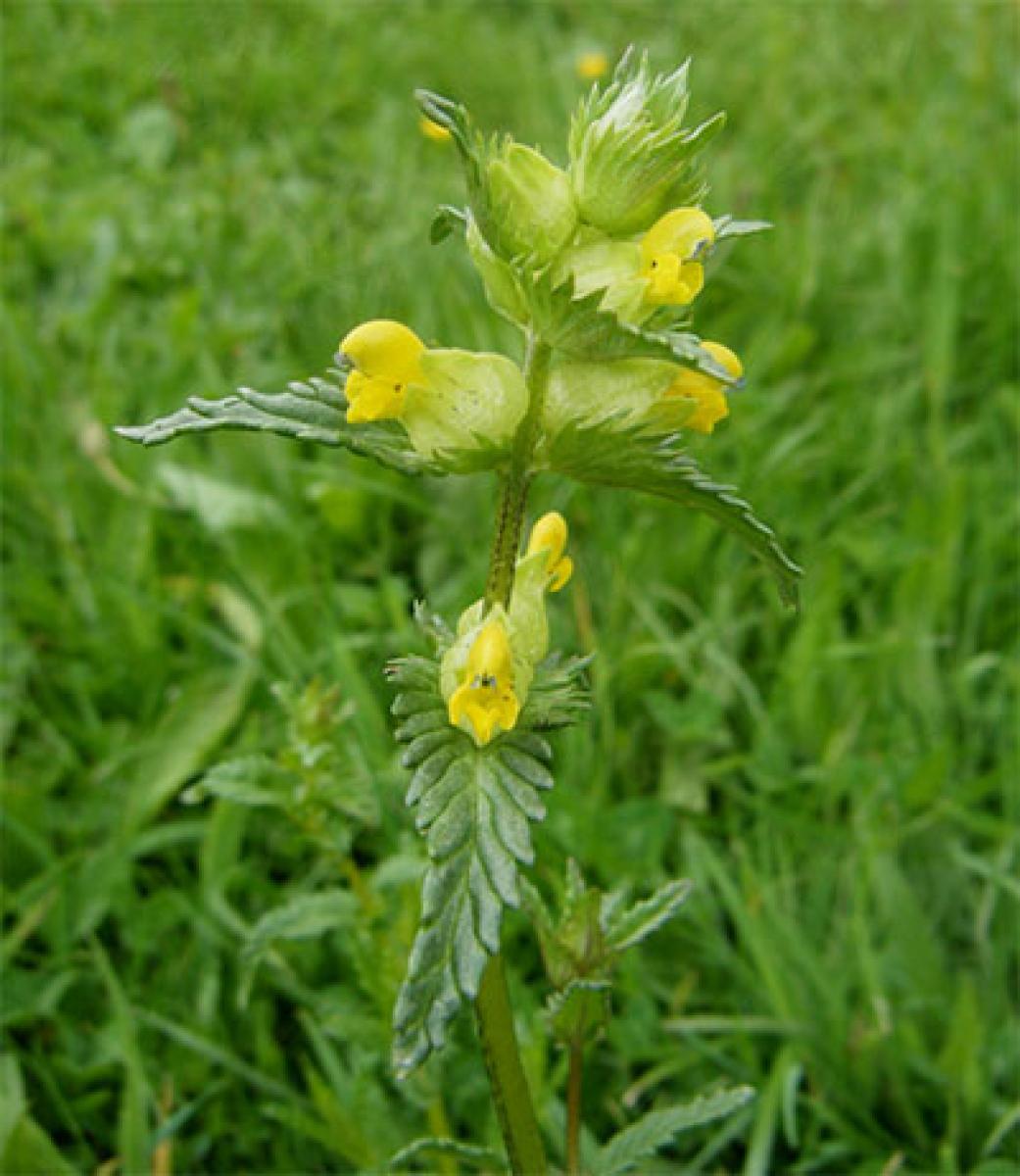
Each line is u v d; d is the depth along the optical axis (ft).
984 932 0.80
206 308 1.29
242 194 1.50
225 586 0.99
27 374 1.14
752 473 1.05
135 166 1.58
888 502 1.09
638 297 0.42
